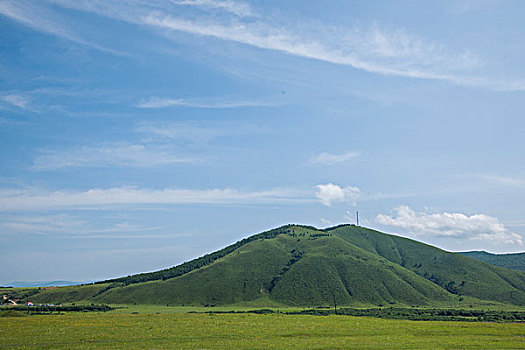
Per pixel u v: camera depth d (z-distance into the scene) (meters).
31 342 65.62
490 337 74.31
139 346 62.69
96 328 80.88
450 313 169.62
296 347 61.97
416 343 66.50
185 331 77.75
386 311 186.50
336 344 64.69
